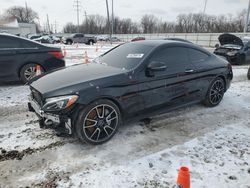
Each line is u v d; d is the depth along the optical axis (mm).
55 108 2898
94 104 3043
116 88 3199
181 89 4051
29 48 5992
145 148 3195
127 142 3330
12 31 55375
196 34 34156
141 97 3498
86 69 3682
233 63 11180
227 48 11477
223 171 2750
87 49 20688
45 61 6207
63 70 3795
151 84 3572
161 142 3363
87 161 2873
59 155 2982
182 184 1825
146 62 3572
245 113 4582
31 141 3293
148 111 3684
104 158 2941
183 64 4090
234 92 6062
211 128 3861
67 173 2652
